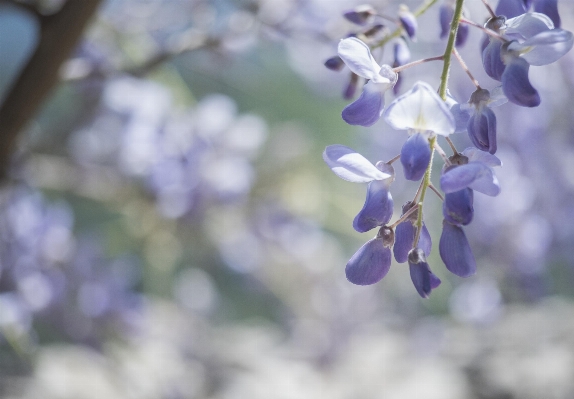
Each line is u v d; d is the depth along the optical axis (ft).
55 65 2.41
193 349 5.84
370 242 1.97
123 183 4.08
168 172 4.11
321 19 3.23
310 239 5.06
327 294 6.03
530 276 5.93
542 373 5.80
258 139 4.27
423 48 4.98
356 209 4.69
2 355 4.93
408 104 1.92
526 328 6.38
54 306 4.14
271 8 3.09
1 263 3.85
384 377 6.11
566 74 5.13
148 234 4.30
